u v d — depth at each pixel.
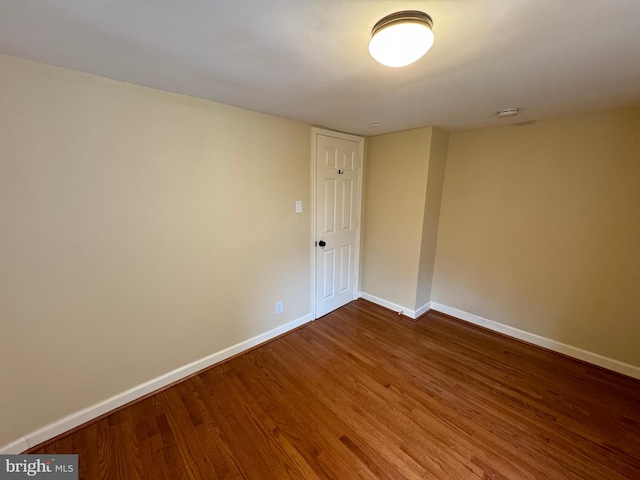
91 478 1.37
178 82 1.56
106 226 1.62
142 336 1.84
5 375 1.41
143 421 1.70
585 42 1.07
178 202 1.87
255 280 2.40
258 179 2.26
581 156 2.15
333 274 3.14
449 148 2.88
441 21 0.94
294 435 1.61
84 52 1.21
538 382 2.07
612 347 2.17
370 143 3.17
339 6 0.87
